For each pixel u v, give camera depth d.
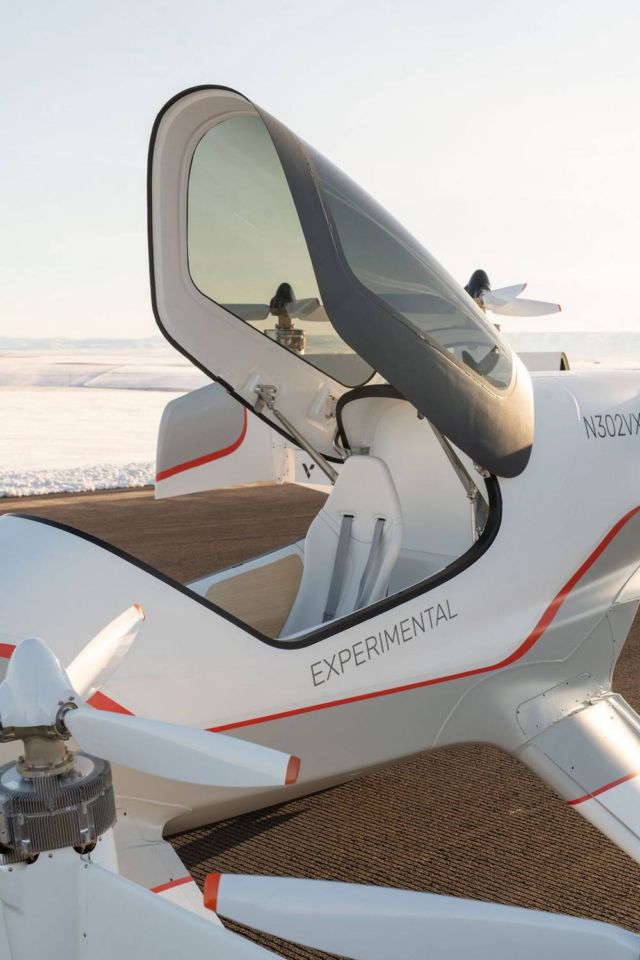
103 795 1.02
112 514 7.35
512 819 2.62
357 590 2.71
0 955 1.03
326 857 2.42
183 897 1.79
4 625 1.73
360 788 2.81
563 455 2.53
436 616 2.29
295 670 2.07
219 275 2.64
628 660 3.97
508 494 2.42
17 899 1.02
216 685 1.95
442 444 2.48
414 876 2.32
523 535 2.43
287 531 6.67
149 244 2.54
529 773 2.92
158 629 1.88
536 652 2.47
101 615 1.81
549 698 2.53
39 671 1.01
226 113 2.30
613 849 2.46
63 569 1.82
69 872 1.02
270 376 2.88
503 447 2.34
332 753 2.19
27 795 0.98
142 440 14.46
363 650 2.17
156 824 1.97
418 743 2.35
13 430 15.36
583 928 1.12
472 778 2.88
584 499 2.54
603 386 2.76
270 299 2.74
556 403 2.62
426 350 2.18
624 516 2.60
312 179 2.07
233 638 1.99
